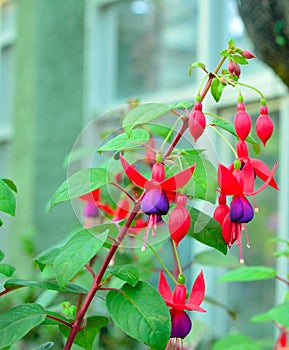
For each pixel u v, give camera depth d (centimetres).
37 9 271
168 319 64
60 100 272
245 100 183
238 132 65
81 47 275
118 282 86
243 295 184
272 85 171
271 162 177
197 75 212
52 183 269
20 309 69
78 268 64
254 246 178
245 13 95
